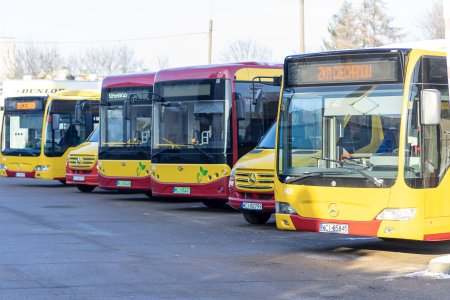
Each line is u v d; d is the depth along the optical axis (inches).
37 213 864.9
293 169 596.1
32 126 1302.9
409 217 550.6
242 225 778.8
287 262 563.8
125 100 1043.3
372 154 564.1
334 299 439.5
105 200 1044.5
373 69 571.5
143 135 1037.2
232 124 873.5
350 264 558.6
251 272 520.1
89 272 506.0
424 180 556.1
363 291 462.9
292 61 605.6
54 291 445.1
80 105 1204.5
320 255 597.9
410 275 515.5
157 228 746.8
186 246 633.0
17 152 1300.4
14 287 454.3
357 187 564.1
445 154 573.3
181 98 906.1
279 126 608.1
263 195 759.7
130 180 1041.5
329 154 581.6
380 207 556.4
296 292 456.4
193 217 847.1
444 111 577.9
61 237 670.5
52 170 1278.3
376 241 674.2
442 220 566.9
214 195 877.8
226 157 872.9
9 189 1240.2
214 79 884.6
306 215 586.6
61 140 1289.4
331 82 587.5
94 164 1152.8
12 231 705.6
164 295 439.8
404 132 555.8
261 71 903.1
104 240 658.2
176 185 901.2
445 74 584.1
